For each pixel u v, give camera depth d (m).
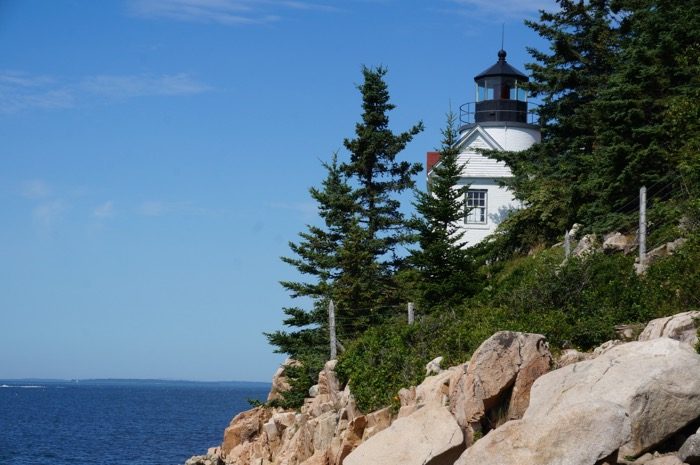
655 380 19.25
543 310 29.80
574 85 48.31
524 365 23.44
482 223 54.81
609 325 27.16
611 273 30.36
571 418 18.08
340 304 44.28
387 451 22.28
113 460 72.88
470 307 34.75
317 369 42.41
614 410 18.03
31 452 79.56
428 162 64.94
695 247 27.75
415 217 40.19
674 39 37.34
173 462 71.38
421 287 37.88
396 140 50.53
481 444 18.47
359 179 51.28
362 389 30.94
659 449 19.14
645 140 36.50
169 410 169.50
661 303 27.52
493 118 58.59
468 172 55.34
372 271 45.91
